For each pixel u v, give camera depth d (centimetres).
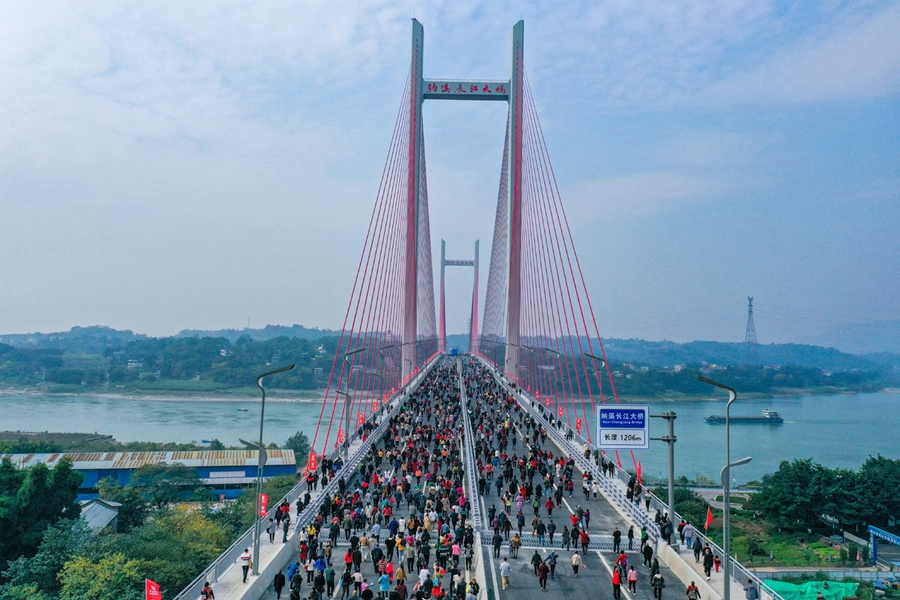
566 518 4212
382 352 10012
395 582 3127
